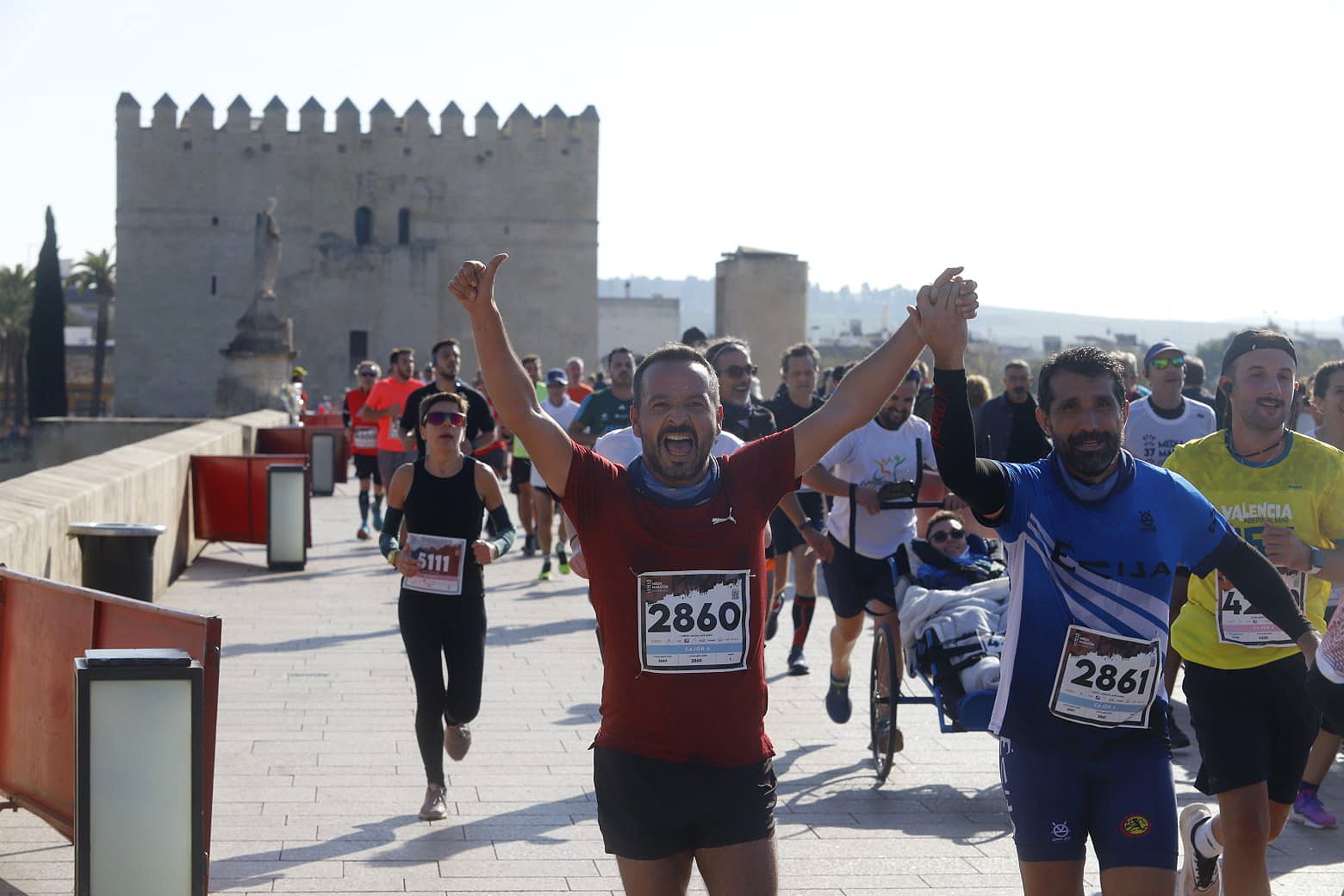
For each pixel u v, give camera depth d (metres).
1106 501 4.12
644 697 3.84
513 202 84.50
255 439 25.92
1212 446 5.57
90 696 4.74
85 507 10.27
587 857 6.29
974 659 7.27
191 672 4.82
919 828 6.86
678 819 3.85
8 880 5.76
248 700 9.25
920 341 4.02
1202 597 5.20
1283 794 5.25
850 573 8.50
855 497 8.15
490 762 7.89
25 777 6.03
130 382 82.00
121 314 82.00
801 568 10.47
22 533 8.28
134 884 4.80
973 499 4.09
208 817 4.92
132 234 81.94
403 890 5.85
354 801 7.09
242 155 82.25
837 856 6.42
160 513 13.89
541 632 12.07
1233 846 5.05
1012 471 4.16
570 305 85.12
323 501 24.67
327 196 82.94
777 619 11.67
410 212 83.81
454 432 7.13
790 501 8.49
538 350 85.00
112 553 9.95
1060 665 4.08
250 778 7.46
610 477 3.93
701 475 3.93
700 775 3.83
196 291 82.31
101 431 32.19
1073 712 4.08
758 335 48.75
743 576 3.88
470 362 84.38
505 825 6.74
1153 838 4.05
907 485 8.10
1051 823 4.11
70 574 9.70
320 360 82.62
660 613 3.83
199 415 82.44
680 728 3.82
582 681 10.09
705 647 3.84
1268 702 5.13
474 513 7.19
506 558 17.12
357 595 13.83
